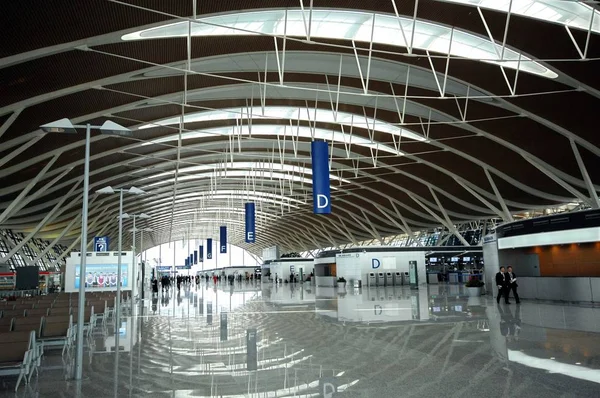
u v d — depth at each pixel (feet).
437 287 147.74
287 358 35.32
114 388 27.61
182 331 53.93
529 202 161.27
